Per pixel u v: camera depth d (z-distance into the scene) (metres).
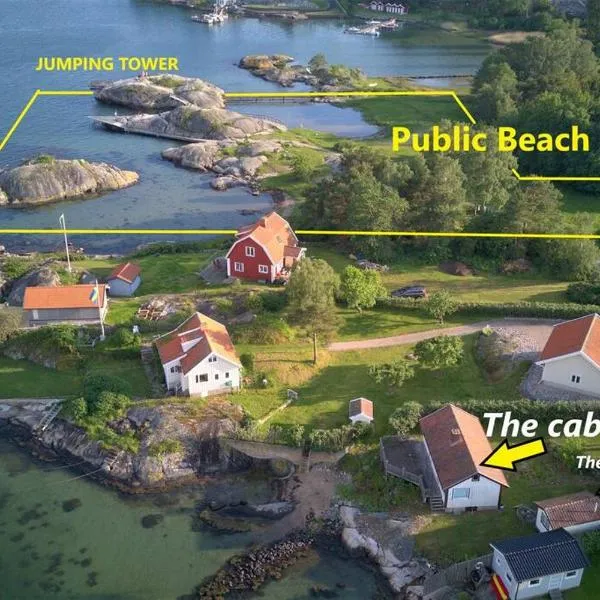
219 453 65.81
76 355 76.94
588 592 50.78
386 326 80.44
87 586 54.88
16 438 69.12
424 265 94.88
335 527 59.50
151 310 82.62
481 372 72.88
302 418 68.06
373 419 66.88
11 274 93.69
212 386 70.38
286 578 55.50
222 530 59.59
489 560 53.06
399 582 54.34
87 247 108.50
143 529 59.75
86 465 66.12
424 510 58.59
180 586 54.91
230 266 90.94
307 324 76.69
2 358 78.81
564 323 71.50
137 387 72.62
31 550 57.78
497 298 86.00
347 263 94.62
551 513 54.03
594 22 193.25
